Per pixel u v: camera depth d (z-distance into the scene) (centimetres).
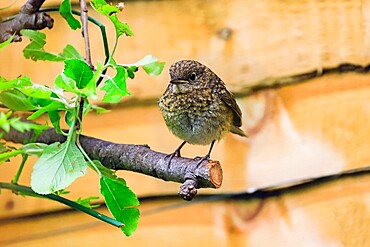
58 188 233
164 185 262
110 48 262
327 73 263
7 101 234
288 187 262
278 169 262
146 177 262
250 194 262
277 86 263
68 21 241
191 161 239
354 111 263
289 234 262
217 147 262
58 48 261
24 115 251
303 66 263
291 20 263
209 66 262
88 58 236
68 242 261
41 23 243
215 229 262
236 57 262
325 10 263
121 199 234
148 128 262
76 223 261
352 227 262
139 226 261
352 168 263
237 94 262
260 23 263
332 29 263
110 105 262
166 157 240
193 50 263
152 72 240
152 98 262
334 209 262
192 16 263
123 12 262
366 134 263
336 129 263
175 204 262
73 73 234
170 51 262
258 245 262
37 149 235
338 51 263
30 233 260
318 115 263
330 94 263
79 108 235
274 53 263
